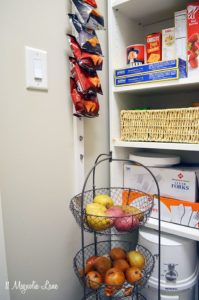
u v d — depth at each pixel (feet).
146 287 2.44
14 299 2.06
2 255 1.90
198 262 2.69
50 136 2.28
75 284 2.61
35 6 2.08
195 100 2.97
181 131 2.28
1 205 1.90
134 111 2.62
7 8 1.88
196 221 2.31
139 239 2.59
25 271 2.13
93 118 2.79
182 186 2.43
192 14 2.13
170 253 2.28
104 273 2.18
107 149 3.01
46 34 2.19
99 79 2.65
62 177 2.42
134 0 2.52
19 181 2.04
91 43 2.36
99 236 2.93
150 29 3.17
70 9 2.40
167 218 2.49
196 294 2.66
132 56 2.64
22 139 2.05
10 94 1.94
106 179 3.03
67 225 2.50
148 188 2.68
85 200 2.68
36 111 2.14
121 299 2.38
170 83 2.30
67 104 2.42
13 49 1.94
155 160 2.64
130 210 2.13
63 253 2.48
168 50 2.42
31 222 2.16
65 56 2.37
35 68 2.10
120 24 2.83
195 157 2.98
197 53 2.14
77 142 2.50
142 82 2.51
